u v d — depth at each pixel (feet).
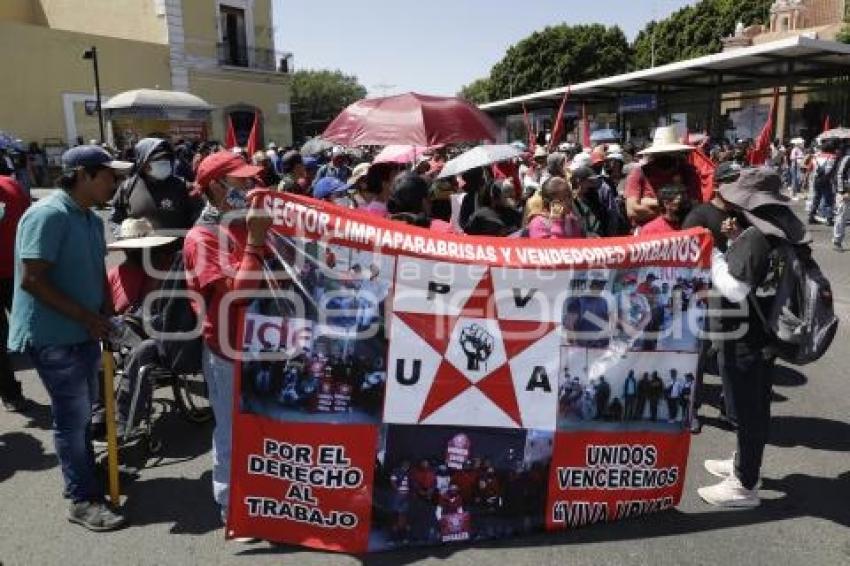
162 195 18.38
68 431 11.42
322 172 34.09
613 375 11.41
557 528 11.35
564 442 11.29
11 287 16.76
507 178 25.21
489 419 11.06
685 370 11.67
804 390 17.93
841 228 37.17
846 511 11.96
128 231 15.52
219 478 11.20
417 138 25.88
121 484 13.14
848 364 19.80
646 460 11.61
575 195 20.07
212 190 10.50
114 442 11.85
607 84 95.66
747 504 12.07
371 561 10.52
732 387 11.84
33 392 18.35
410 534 10.87
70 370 11.21
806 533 11.24
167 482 13.23
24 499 12.64
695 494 12.60
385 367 10.78
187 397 16.11
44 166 80.02
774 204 11.06
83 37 91.86
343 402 10.69
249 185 10.73
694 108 96.58
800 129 85.46
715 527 11.44
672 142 19.25
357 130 27.40
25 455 14.57
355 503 10.77
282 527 10.82
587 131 32.30
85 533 11.43
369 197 18.83
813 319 11.06
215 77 110.11
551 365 11.22
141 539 11.22
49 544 11.09
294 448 10.63
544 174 27.12
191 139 83.25
